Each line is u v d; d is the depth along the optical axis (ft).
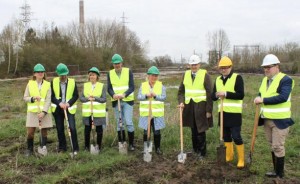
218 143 28.02
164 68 212.02
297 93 69.21
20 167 23.22
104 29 207.21
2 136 30.99
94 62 165.37
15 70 135.64
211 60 165.48
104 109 25.89
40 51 141.59
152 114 25.25
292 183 20.29
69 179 20.63
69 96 25.59
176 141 28.19
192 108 24.48
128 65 197.26
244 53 151.94
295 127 32.73
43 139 25.54
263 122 21.75
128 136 26.96
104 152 25.66
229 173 21.43
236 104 22.56
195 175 21.39
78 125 34.40
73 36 202.28
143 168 22.91
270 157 24.52
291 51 156.46
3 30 140.26
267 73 20.90
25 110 51.06
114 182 20.59
